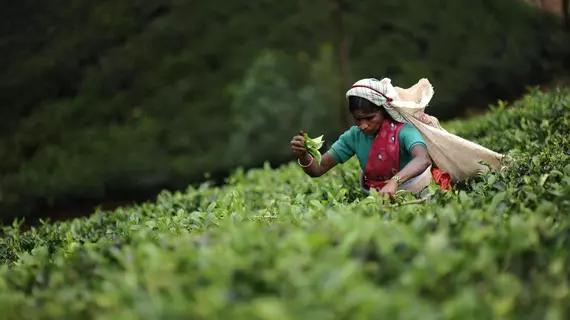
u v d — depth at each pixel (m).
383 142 4.85
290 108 13.62
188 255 2.70
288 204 4.59
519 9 16.34
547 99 7.43
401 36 15.45
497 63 15.55
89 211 12.47
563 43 16.12
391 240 2.76
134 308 2.44
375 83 4.76
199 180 12.95
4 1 14.37
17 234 6.18
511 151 5.30
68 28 14.38
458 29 15.70
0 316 2.81
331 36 15.04
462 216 3.29
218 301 2.32
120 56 14.28
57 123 13.49
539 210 3.35
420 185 4.83
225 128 13.60
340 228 2.89
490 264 2.60
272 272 2.50
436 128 5.07
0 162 13.11
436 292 2.52
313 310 2.26
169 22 14.73
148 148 13.27
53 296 2.85
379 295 2.31
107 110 13.78
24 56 14.10
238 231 2.91
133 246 3.42
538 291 2.54
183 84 14.17
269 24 14.98
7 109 13.71
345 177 5.93
